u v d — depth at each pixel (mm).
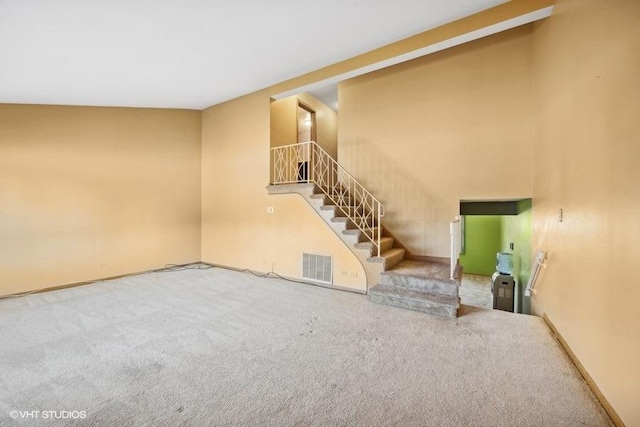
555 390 1955
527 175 3721
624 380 1617
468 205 4863
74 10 2379
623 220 1690
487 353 2424
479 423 1663
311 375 2119
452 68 4156
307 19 2895
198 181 5910
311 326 2967
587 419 1705
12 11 2303
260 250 5152
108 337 2721
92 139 4723
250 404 1813
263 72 4133
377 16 2914
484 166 3975
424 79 4367
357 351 2461
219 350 2479
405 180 4547
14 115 4086
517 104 3758
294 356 2383
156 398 1864
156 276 5016
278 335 2764
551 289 2951
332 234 4340
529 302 3957
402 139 4559
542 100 3291
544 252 3209
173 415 1715
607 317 1822
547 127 3125
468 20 2998
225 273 5223
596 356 1939
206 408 1775
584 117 2223
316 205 4480
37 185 4242
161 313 3322
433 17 2979
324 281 4418
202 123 5922
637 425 1491
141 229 5230
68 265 4465
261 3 2584
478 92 3994
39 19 2443
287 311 3383
